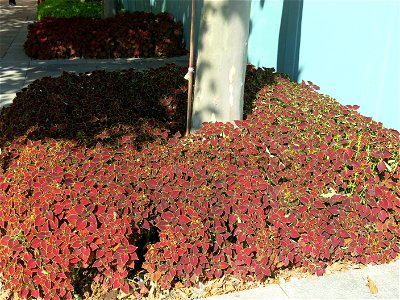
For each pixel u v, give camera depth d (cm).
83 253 279
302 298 308
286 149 369
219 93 389
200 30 385
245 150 358
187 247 297
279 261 322
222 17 368
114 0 1090
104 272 290
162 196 317
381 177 374
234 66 383
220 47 377
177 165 341
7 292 304
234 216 315
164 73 541
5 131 429
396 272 337
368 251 338
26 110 436
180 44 1017
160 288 306
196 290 309
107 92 479
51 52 927
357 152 371
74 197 298
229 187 327
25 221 293
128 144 365
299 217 327
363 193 355
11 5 1844
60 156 342
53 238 282
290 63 638
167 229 303
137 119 416
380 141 381
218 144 364
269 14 688
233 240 330
